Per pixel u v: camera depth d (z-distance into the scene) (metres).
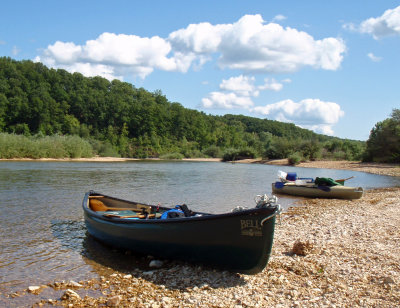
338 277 6.37
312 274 6.64
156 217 9.36
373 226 10.82
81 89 125.81
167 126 119.31
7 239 9.47
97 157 74.44
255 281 6.46
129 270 7.34
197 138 119.12
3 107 97.94
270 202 6.42
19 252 8.40
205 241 7.00
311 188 19.55
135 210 10.77
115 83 159.75
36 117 102.12
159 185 24.05
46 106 104.62
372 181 30.75
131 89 157.50
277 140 70.62
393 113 50.41
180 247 7.37
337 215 13.25
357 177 35.09
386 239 9.06
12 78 110.62
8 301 5.74
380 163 50.62
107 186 22.56
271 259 7.55
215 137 121.25
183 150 97.31
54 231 10.47
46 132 100.94
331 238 9.30
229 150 80.19
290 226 11.24
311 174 38.75
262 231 6.35
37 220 11.87
